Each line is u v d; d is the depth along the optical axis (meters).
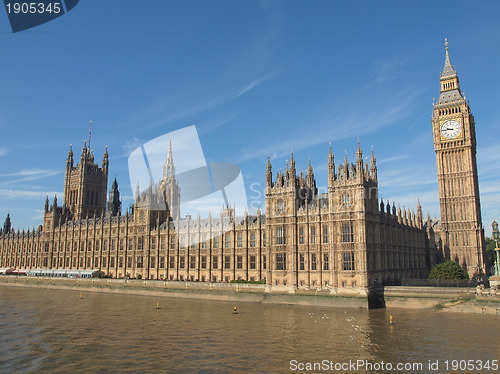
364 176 102.25
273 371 50.72
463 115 169.00
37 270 194.25
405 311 91.31
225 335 69.31
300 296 103.62
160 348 61.34
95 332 72.94
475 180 170.38
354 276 97.62
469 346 60.69
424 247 150.88
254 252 131.38
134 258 162.12
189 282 126.12
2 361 55.84
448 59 179.12
